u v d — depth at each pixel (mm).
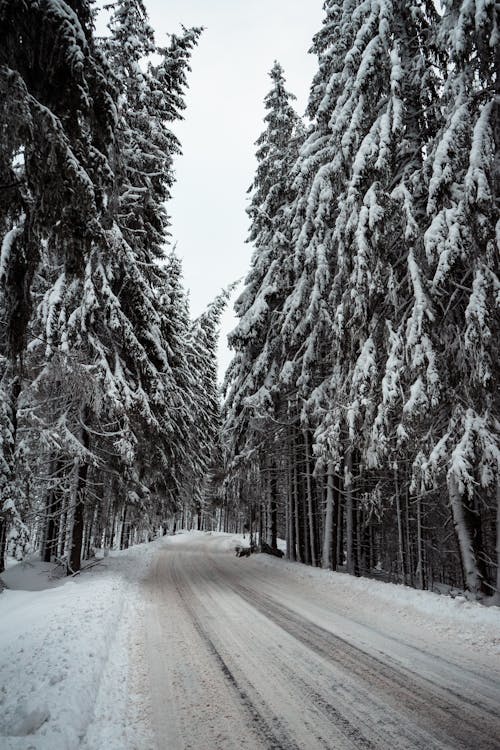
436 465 9289
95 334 12641
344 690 4883
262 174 21031
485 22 8898
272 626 7668
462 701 4621
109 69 5910
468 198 8805
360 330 11453
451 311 10516
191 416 24594
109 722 4016
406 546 18594
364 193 11664
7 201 5699
